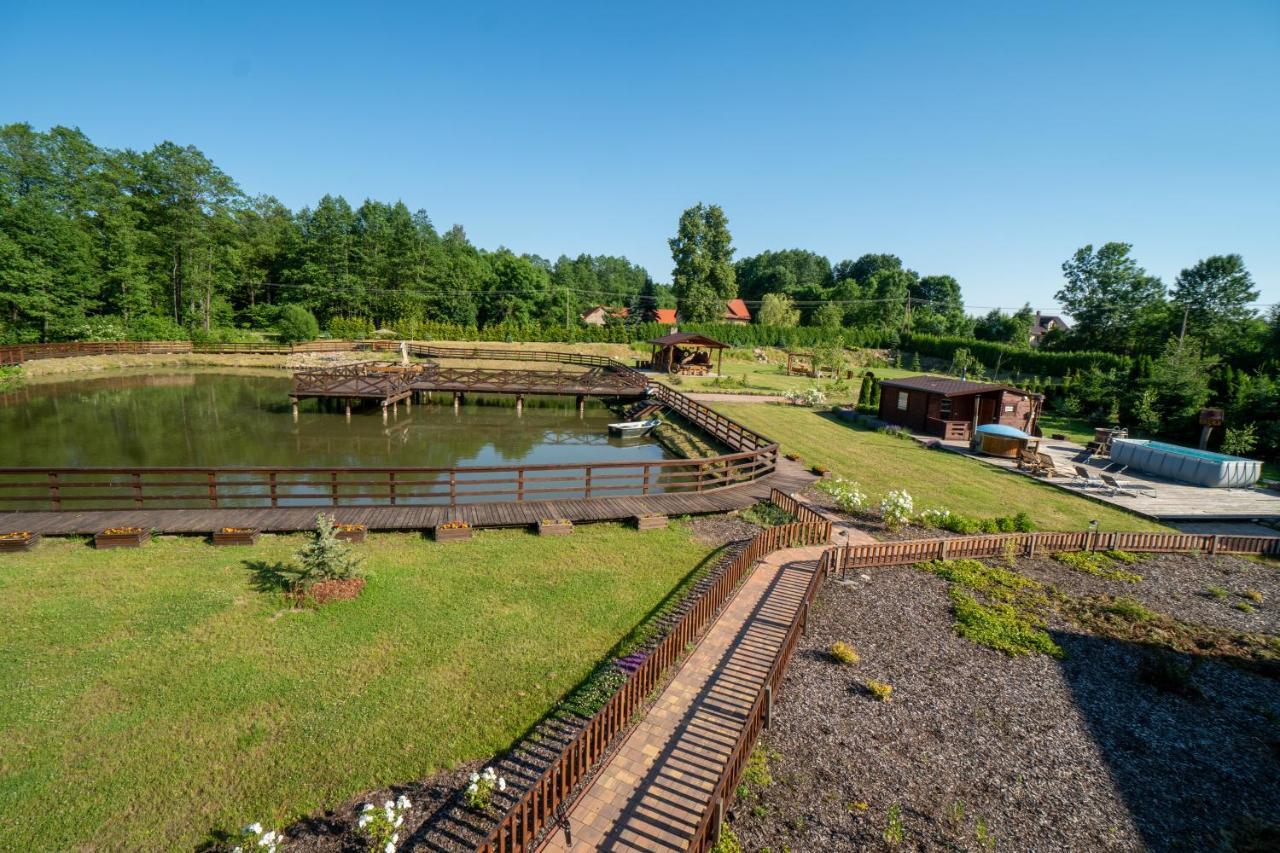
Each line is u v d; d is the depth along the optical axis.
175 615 9.63
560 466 15.22
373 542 12.90
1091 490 20.22
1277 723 8.50
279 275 66.12
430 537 13.36
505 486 19.97
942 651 9.93
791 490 18.33
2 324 43.28
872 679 9.03
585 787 6.58
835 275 125.94
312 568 10.38
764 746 7.41
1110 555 14.61
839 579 12.43
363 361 51.62
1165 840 6.39
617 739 7.37
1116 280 64.94
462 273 75.38
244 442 24.83
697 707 8.06
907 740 7.73
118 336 48.81
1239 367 34.69
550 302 81.25
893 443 26.83
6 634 8.95
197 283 56.53
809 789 6.78
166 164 54.81
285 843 5.87
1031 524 16.05
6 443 23.14
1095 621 11.25
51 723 7.27
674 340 46.00
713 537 14.44
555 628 9.94
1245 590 13.02
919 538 15.13
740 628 10.25
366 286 66.69
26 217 44.12
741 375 50.53
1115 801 6.92
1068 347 67.62
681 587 11.66
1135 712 8.61
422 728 7.52
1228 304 58.31
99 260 51.25
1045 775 7.27
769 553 13.44
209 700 7.80
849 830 6.25
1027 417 29.14
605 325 80.25
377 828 5.63
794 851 5.94
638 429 29.55
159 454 22.23
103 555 11.60
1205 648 10.48
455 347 58.22
